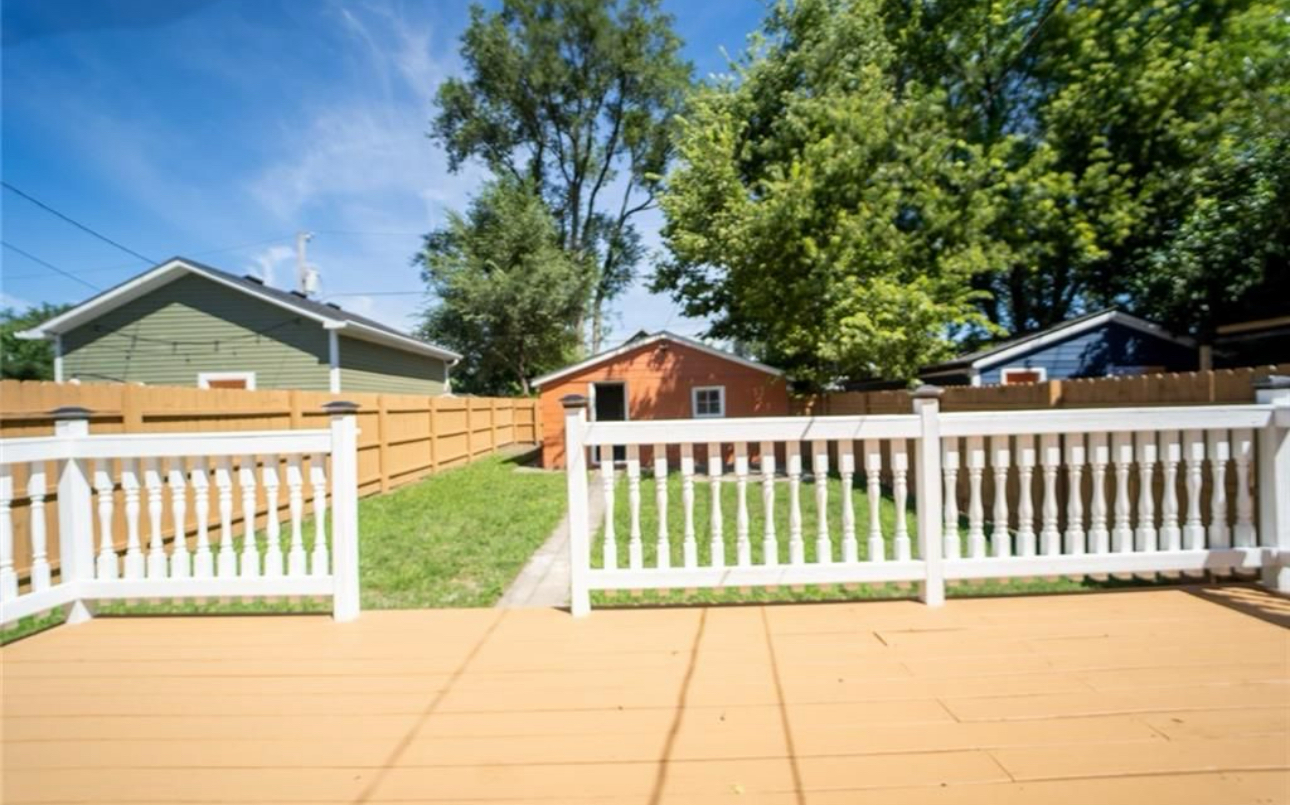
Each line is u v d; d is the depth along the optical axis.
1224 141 10.45
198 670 2.39
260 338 11.78
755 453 12.16
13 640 2.71
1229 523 3.75
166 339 11.81
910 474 8.09
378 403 8.60
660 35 24.38
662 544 2.90
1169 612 2.72
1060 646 2.40
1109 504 4.78
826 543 2.93
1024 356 10.51
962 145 11.50
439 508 7.30
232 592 2.95
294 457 2.96
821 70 11.72
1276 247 8.78
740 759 1.72
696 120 13.17
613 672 2.29
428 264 22.78
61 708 2.11
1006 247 11.42
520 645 2.57
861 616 2.79
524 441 19.14
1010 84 14.35
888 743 1.77
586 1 22.50
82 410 2.96
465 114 24.45
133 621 2.95
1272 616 2.65
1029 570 2.92
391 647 2.58
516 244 21.53
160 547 3.01
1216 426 2.88
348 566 2.91
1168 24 11.57
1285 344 9.29
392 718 2.00
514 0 22.69
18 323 22.94
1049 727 1.83
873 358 9.61
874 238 10.24
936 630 2.60
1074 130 12.50
